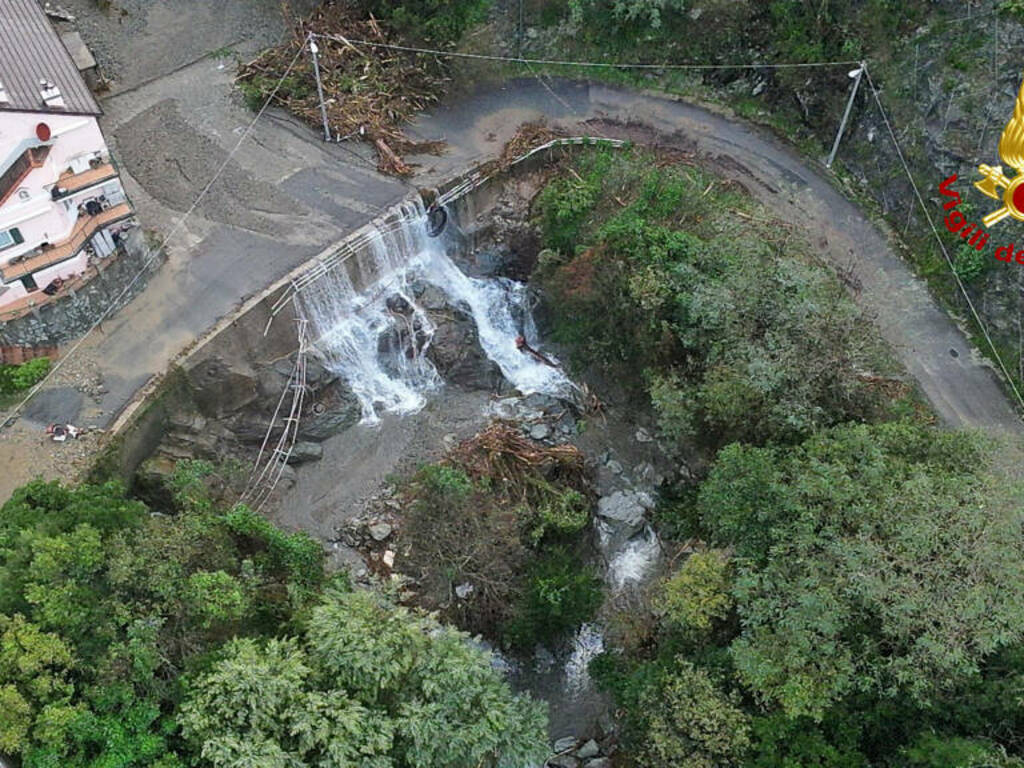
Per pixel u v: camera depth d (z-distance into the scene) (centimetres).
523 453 4362
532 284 5028
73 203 4100
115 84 5225
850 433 3488
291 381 4481
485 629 3925
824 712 3034
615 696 3697
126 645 2862
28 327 4091
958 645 2930
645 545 4275
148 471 4103
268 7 5588
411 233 4897
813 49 5200
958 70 4691
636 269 4334
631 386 4588
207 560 3284
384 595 3297
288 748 2716
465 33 5538
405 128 5272
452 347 4809
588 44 5616
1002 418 4159
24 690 2688
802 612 3080
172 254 4519
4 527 3131
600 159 5128
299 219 4716
